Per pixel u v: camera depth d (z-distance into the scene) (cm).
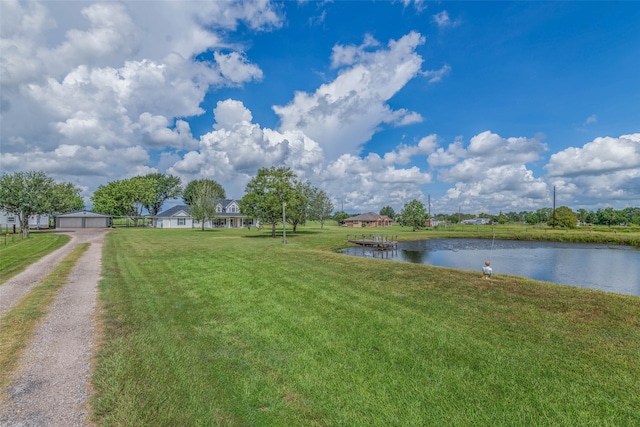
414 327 601
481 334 564
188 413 342
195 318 662
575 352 489
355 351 500
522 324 608
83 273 1151
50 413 334
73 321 632
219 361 467
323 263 1393
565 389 390
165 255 1688
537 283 933
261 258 1568
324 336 562
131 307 733
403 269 1197
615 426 325
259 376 424
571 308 695
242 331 588
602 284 1418
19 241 2527
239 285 970
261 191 3322
